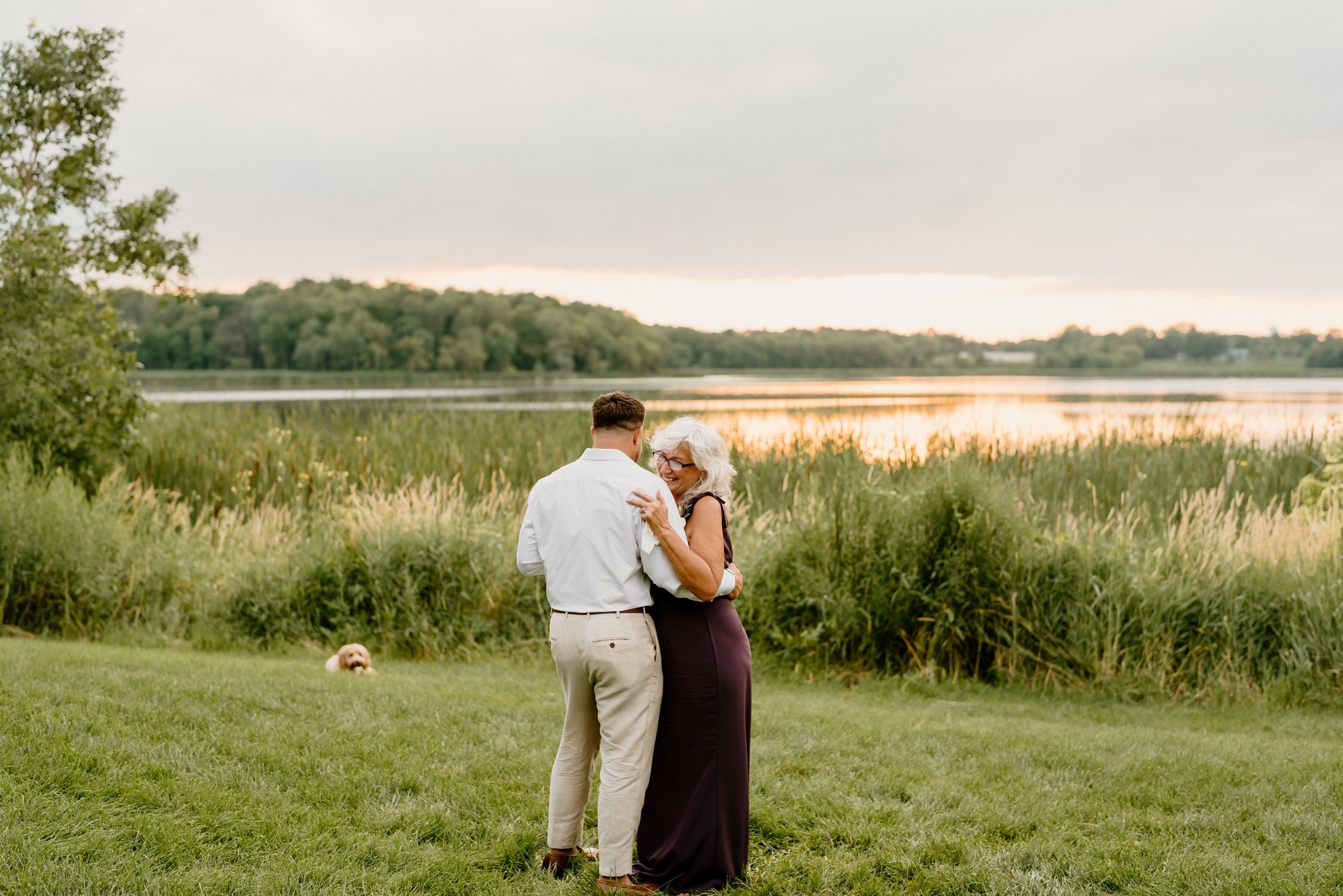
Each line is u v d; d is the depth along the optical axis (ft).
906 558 27.20
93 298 37.55
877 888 11.42
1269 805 14.62
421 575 29.68
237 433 48.42
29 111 36.19
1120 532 28.66
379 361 254.47
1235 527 29.86
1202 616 25.80
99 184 37.58
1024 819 13.71
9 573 28.09
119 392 36.63
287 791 13.48
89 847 11.01
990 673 26.58
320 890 10.66
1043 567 26.68
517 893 11.06
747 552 29.37
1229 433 49.24
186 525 34.58
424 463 43.42
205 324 263.49
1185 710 23.79
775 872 11.78
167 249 37.86
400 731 16.76
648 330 319.47
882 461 40.34
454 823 12.87
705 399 130.52
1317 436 44.60
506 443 47.96
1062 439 49.55
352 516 32.30
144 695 17.48
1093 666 25.44
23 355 32.58
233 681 19.53
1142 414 78.07
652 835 11.46
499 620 29.63
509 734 17.07
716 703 11.23
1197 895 11.29
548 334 278.67
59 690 16.83
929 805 14.25
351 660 23.81
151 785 12.96
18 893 9.80
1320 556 26.71
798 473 40.42
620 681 10.89
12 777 12.59
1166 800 14.75
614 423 11.48
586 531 10.94
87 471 35.70
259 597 29.68
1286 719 22.75
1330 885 11.57
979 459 39.65
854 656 27.35
